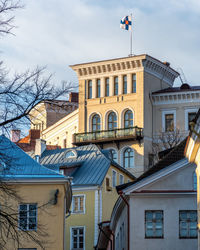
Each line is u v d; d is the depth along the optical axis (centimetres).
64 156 8444
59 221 5275
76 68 10944
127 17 10838
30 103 2989
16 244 4978
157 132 10431
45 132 12062
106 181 7900
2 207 5034
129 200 5066
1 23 2817
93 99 10844
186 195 5028
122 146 10394
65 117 11475
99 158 8169
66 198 5853
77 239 7619
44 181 5312
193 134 3256
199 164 3428
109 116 10706
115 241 6794
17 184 5262
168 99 10462
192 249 4950
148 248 4978
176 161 5084
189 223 4991
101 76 10819
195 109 10319
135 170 10206
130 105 10512
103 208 7706
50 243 5069
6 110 2978
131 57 10481
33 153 8838
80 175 7938
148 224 5016
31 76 2991
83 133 10688
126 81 10619
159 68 10725
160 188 5053
